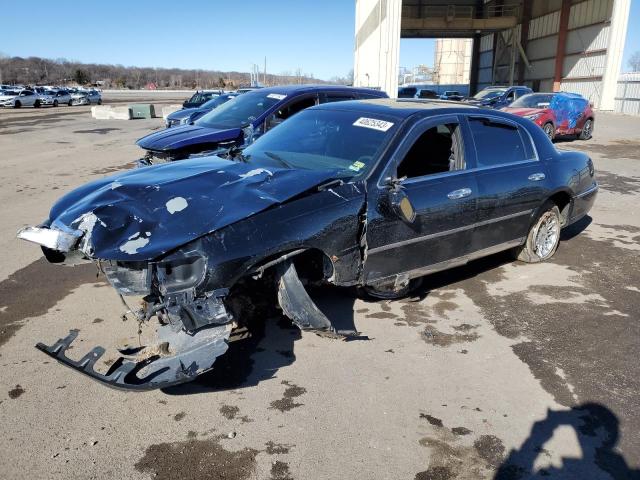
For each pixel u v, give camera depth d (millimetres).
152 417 2973
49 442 2764
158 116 31875
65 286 4828
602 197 8898
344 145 4062
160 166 3928
